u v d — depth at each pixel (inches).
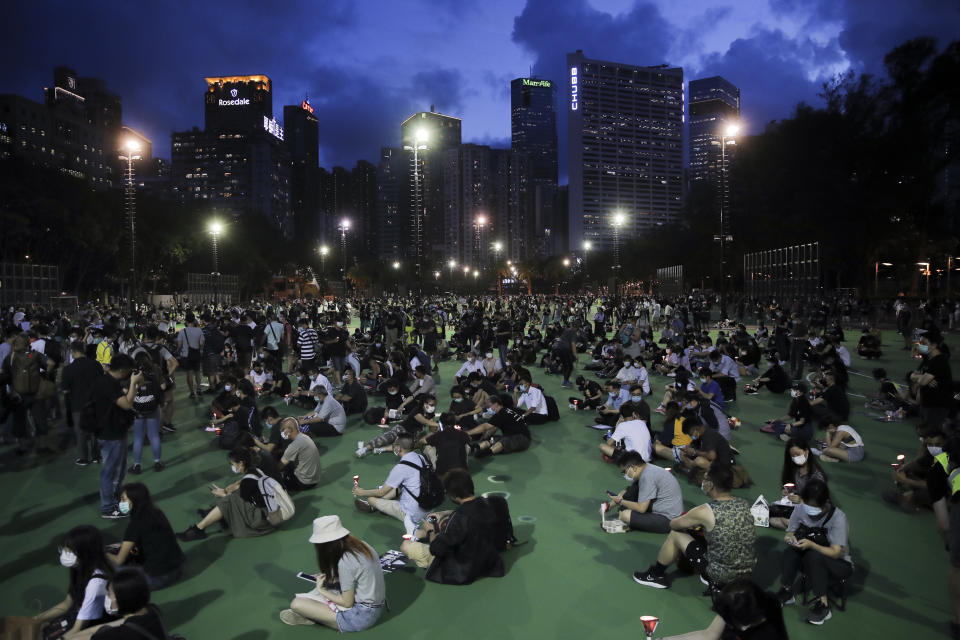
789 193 2268.7
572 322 1026.7
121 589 142.6
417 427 418.0
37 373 387.2
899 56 2017.7
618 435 361.7
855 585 219.3
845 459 366.3
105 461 284.5
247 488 264.2
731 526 193.6
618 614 200.4
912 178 2068.2
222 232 3063.5
